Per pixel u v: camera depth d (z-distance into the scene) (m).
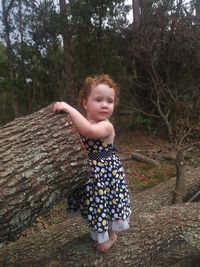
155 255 1.17
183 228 1.23
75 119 1.00
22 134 1.02
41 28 3.82
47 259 1.12
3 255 1.17
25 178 0.95
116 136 3.65
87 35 3.76
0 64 4.01
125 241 1.15
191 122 3.63
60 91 3.67
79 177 0.99
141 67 3.78
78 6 3.72
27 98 3.88
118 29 3.79
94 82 1.01
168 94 3.72
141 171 2.75
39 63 3.86
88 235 1.18
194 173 2.05
